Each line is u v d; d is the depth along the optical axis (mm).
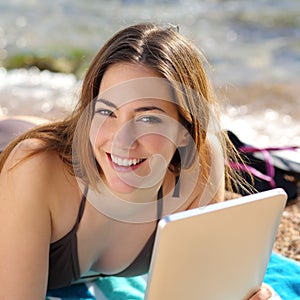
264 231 2152
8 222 2311
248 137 5461
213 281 2119
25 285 2287
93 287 2906
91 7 10977
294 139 5473
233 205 1943
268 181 3857
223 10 10984
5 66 7426
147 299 1973
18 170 2312
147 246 2633
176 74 2164
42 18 10031
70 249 2506
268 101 6574
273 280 3000
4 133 3260
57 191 2344
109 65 2141
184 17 10469
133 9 10938
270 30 9680
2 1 11086
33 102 6184
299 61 8156
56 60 7715
